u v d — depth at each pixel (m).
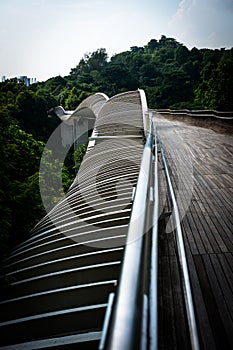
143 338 0.92
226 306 2.74
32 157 15.88
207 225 4.50
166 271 3.16
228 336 2.41
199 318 2.61
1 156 7.57
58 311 3.43
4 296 4.25
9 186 7.90
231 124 17.09
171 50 97.38
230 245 3.88
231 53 55.34
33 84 83.81
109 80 74.75
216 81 42.56
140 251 1.21
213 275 3.24
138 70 89.50
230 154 9.95
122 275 1.05
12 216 7.71
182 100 59.44
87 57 122.88
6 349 3.09
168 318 2.47
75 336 3.03
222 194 5.90
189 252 3.74
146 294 1.20
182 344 2.22
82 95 64.50
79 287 3.67
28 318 3.48
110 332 0.82
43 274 4.32
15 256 5.59
